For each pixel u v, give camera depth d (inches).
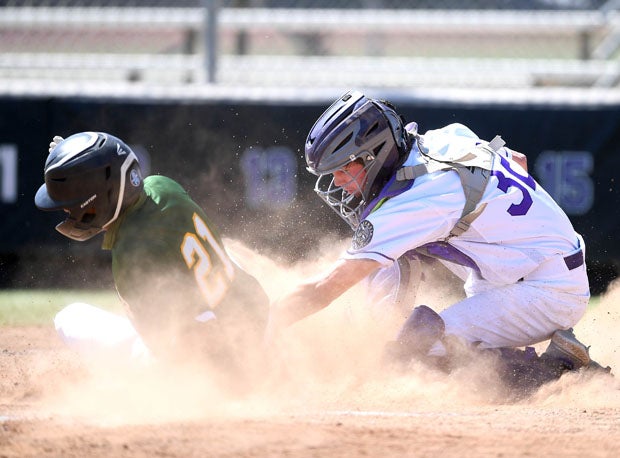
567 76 1469.0
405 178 573.9
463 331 604.1
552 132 1188.5
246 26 1481.3
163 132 1198.9
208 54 1250.0
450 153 592.4
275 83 1443.2
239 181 1187.9
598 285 1195.9
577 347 605.9
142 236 500.1
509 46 1587.1
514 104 1189.7
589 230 1187.9
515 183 601.9
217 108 1192.2
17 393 580.4
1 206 1215.6
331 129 575.5
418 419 497.4
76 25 1477.6
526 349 616.1
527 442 441.7
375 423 481.1
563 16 1489.9
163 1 1540.4
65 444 420.8
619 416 522.3
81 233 515.2
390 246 562.3
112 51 1555.1
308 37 1530.5
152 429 453.4
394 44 1569.9
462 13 1513.3
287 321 564.1
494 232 593.3
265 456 404.5
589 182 1186.6
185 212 516.4
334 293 565.6
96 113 1203.9
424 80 1466.5
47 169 500.4
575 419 508.1
